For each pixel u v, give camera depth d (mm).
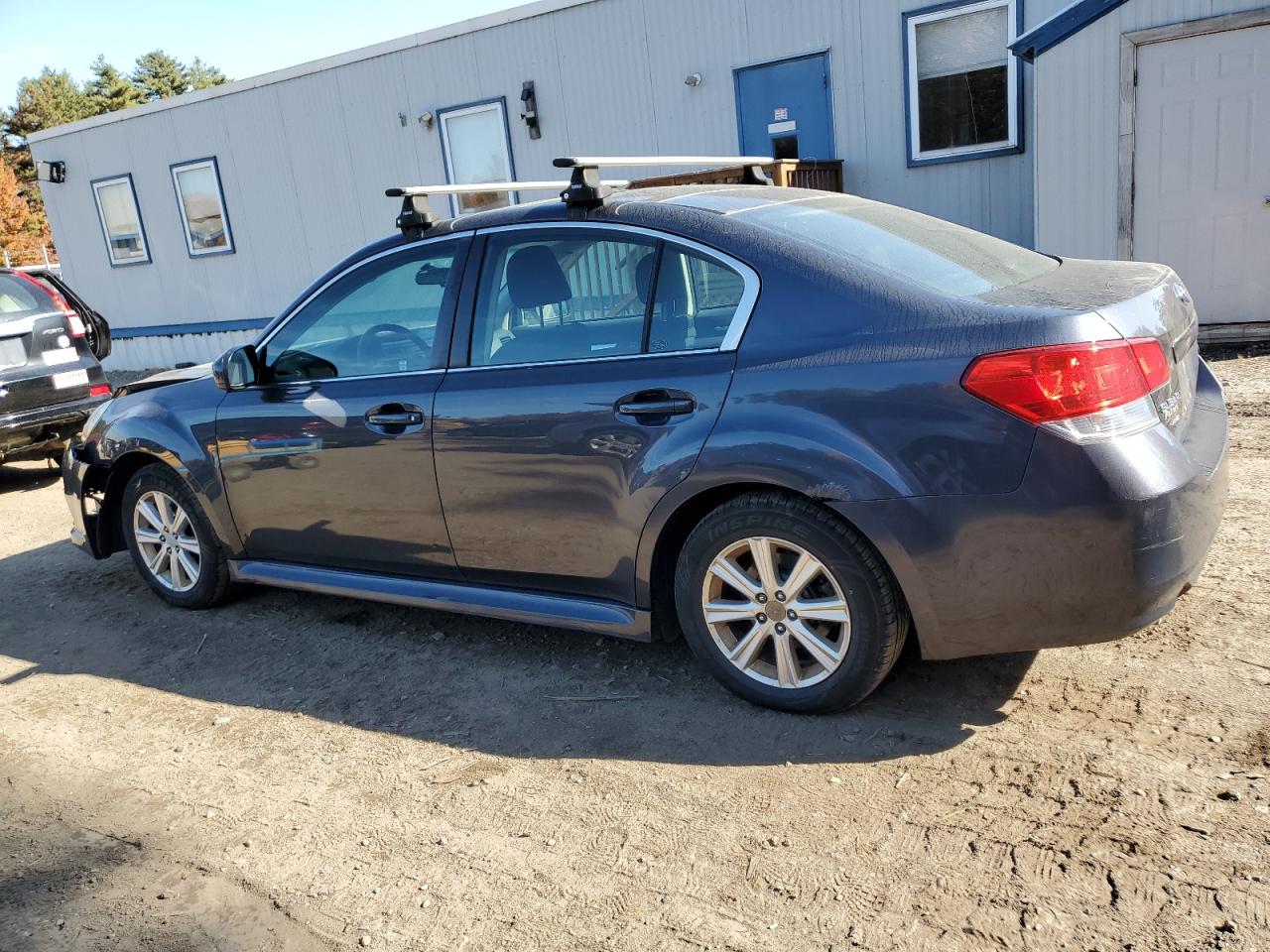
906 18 9156
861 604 2979
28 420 7434
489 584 3795
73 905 2709
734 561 3223
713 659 3322
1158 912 2242
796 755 3025
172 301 15609
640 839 2730
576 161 3455
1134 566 2666
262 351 4301
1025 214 9117
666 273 3273
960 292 2996
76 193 16062
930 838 2586
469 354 3668
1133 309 2830
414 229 3898
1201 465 2852
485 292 3658
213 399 4426
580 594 3566
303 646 4301
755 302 3090
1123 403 2676
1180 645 3361
